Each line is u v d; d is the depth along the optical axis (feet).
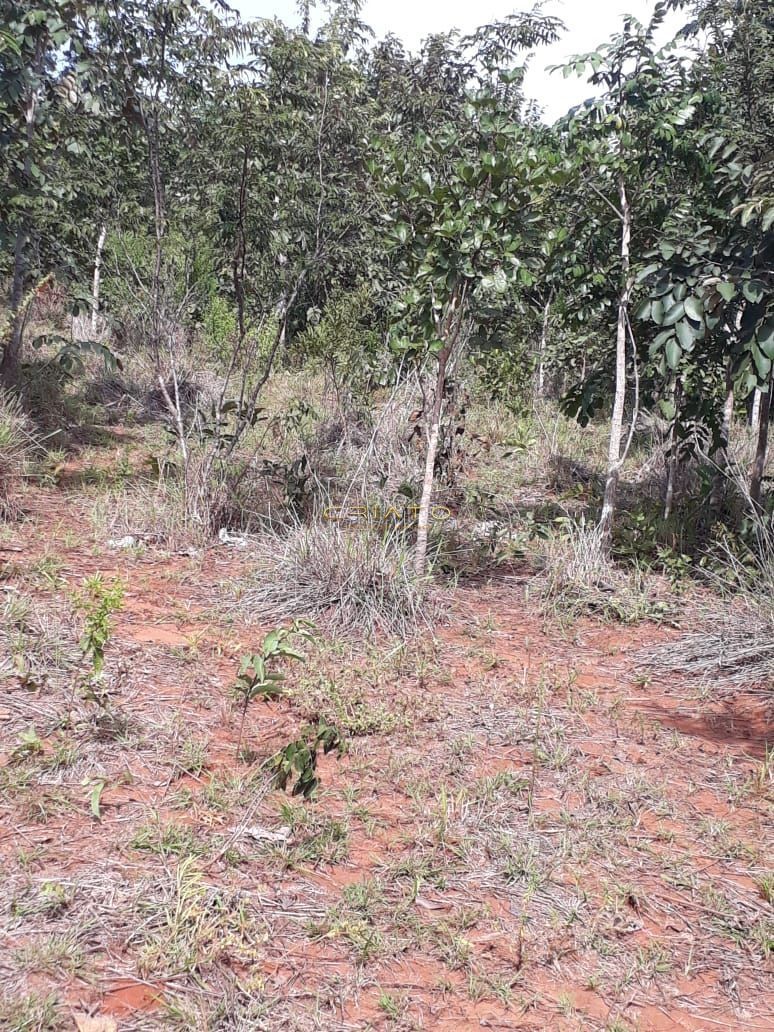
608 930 9.15
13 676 12.74
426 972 8.34
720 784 12.25
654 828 11.10
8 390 30.45
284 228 24.31
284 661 14.96
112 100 23.04
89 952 7.92
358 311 36.55
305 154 25.98
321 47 24.90
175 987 7.66
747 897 9.86
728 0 26.02
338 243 32.89
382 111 45.88
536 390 43.16
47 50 29.45
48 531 20.54
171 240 25.66
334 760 12.09
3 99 26.76
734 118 24.79
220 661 14.75
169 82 22.70
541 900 9.55
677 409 24.70
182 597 17.61
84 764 10.99
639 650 17.21
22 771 10.50
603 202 22.47
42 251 32.68
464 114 17.95
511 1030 7.73
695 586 20.88
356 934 8.61
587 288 23.35
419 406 31.14
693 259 19.06
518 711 14.03
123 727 11.96
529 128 21.42
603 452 35.24
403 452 30.27
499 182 17.35
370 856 10.00
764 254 18.98
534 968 8.54
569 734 13.42
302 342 38.14
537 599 19.80
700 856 10.57
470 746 12.77
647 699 15.07
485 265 17.71
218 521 22.39
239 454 29.94
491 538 22.29
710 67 22.91
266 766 11.44
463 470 30.96
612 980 8.48
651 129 21.04
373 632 16.66
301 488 23.58
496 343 21.95
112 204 31.35
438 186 17.07
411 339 21.43
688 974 8.66
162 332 28.60
